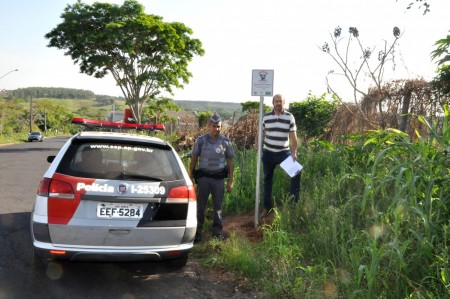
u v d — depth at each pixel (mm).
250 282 4117
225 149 5500
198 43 36438
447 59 5449
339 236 4672
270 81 5824
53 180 3666
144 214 3789
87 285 3893
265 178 6230
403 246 3359
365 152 6980
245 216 6562
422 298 3082
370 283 3234
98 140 4043
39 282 3900
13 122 71750
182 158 9383
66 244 3598
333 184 5926
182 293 3840
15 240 5223
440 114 7039
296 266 4328
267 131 6090
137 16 32406
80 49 33406
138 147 4141
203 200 5434
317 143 8414
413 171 4051
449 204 3910
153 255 3764
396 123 7574
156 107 40125
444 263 3314
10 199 8281
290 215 5688
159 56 34125
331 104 12766
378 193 5219
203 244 5273
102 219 3668
